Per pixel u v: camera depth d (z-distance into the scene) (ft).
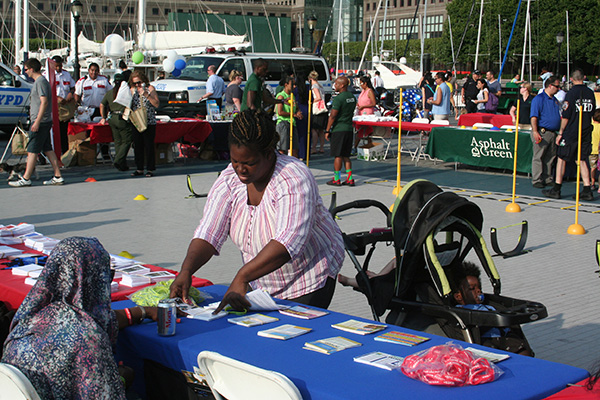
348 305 20.02
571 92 37.17
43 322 9.28
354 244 14.90
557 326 18.34
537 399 7.99
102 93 51.85
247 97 43.60
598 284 22.13
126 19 287.28
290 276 12.39
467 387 8.17
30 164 41.11
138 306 11.22
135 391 11.12
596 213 34.37
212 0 312.91
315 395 8.13
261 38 183.83
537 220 32.55
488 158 47.88
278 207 11.43
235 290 11.02
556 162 39.37
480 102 69.36
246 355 9.33
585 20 207.31
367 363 8.89
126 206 35.53
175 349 9.89
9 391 8.93
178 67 72.43
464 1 231.50
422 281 13.82
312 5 334.65
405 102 77.15
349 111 41.60
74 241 9.49
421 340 9.82
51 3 278.26
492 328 12.79
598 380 7.93
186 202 36.88
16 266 15.10
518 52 216.13
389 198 37.99
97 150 51.80
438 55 249.34
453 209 12.82
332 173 48.29
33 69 40.57
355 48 321.11
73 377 9.16
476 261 24.90
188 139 53.21
